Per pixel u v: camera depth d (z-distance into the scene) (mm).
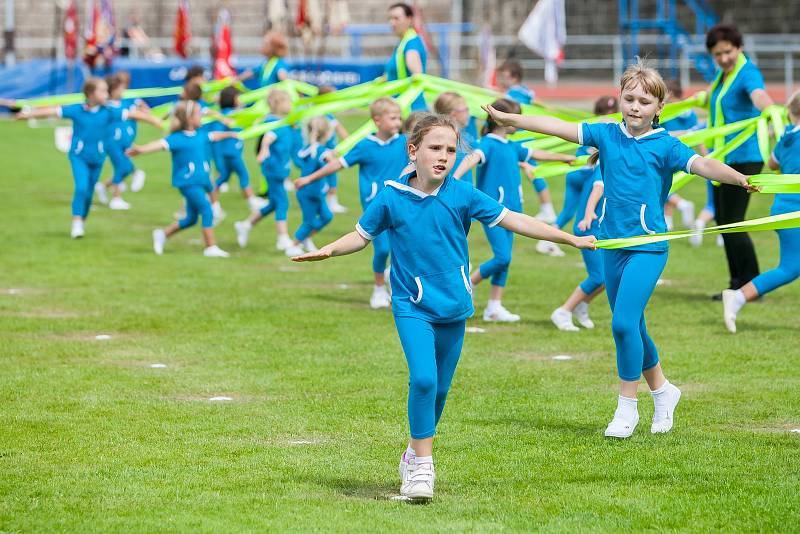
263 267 22359
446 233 9648
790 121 17250
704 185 35688
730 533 8742
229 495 9617
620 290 11289
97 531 8711
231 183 36625
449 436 11453
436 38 60875
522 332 16766
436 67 60000
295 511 9203
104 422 11875
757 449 10938
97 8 53656
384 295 18531
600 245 11094
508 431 11633
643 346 11453
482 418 12133
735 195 19156
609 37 64812
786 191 10656
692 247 24984
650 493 9672
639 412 12469
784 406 12547
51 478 10023
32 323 16906
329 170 18219
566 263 23188
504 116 11398
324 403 12711
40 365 14430
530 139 19219
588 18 65188
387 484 10016
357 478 10172
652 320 17453
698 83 58938
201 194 23359
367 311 18156
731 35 18547
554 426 11836
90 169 25578
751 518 9039
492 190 17453
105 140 27859
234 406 12578
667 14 64750
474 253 24578
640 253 11305
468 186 9766
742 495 9578
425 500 9484
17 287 19750
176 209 30656
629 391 11367
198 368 14352
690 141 18016
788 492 9656
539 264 23062
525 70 63812
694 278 21297
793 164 16906
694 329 16734
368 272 21984
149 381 13672
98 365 14469
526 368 14484
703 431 11617
